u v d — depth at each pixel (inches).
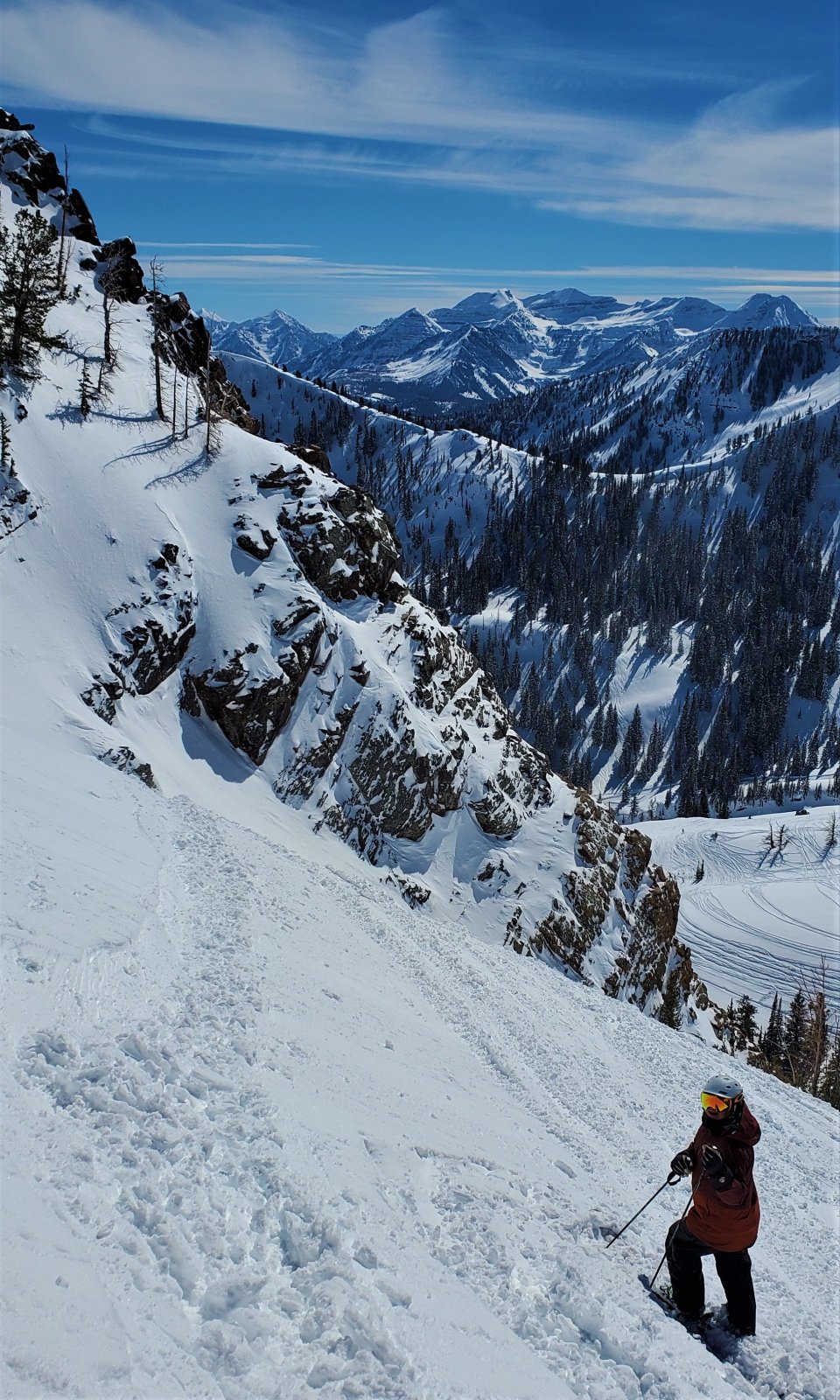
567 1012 847.7
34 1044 295.1
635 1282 328.5
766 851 6540.4
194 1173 259.8
